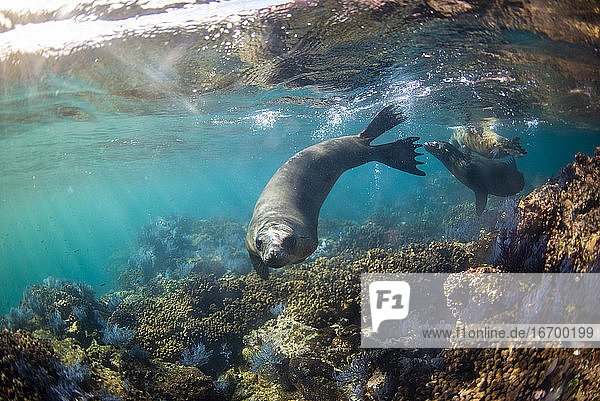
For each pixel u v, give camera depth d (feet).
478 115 59.98
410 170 24.56
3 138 44.60
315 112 54.44
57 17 18.49
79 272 89.10
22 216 216.13
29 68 24.72
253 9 18.56
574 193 15.76
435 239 42.93
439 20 20.35
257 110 49.24
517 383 11.34
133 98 35.65
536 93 39.81
